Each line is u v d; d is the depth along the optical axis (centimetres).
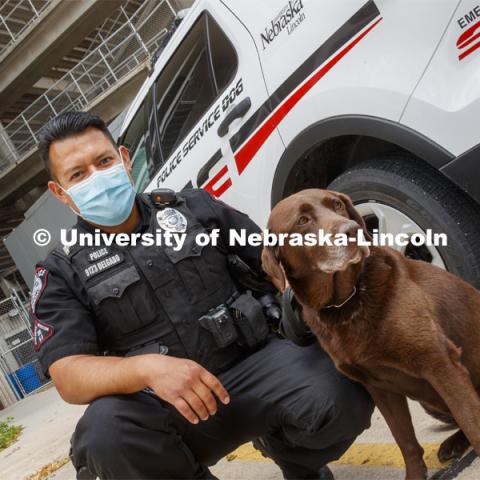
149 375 153
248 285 204
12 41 1906
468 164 175
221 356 187
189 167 320
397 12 187
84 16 1791
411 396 163
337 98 211
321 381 167
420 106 183
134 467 160
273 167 256
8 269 1895
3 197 2136
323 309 160
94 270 182
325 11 213
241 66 265
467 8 168
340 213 166
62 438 482
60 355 168
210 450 187
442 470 161
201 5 294
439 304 157
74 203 189
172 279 184
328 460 183
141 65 1532
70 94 1892
